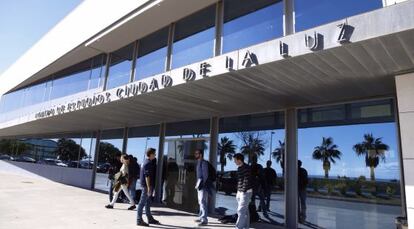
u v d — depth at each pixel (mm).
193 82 7266
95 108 11156
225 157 10836
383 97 7578
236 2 9547
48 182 20484
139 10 11188
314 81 6785
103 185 17250
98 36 13492
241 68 6242
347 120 8156
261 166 9711
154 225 8547
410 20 4426
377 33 4652
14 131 24469
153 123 14289
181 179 12352
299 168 8859
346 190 7898
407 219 5602
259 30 8680
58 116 13766
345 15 6938
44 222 8500
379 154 7488
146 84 8461
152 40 12633
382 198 7285
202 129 11938
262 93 7887
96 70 15938
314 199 8461
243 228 7691
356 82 6738
